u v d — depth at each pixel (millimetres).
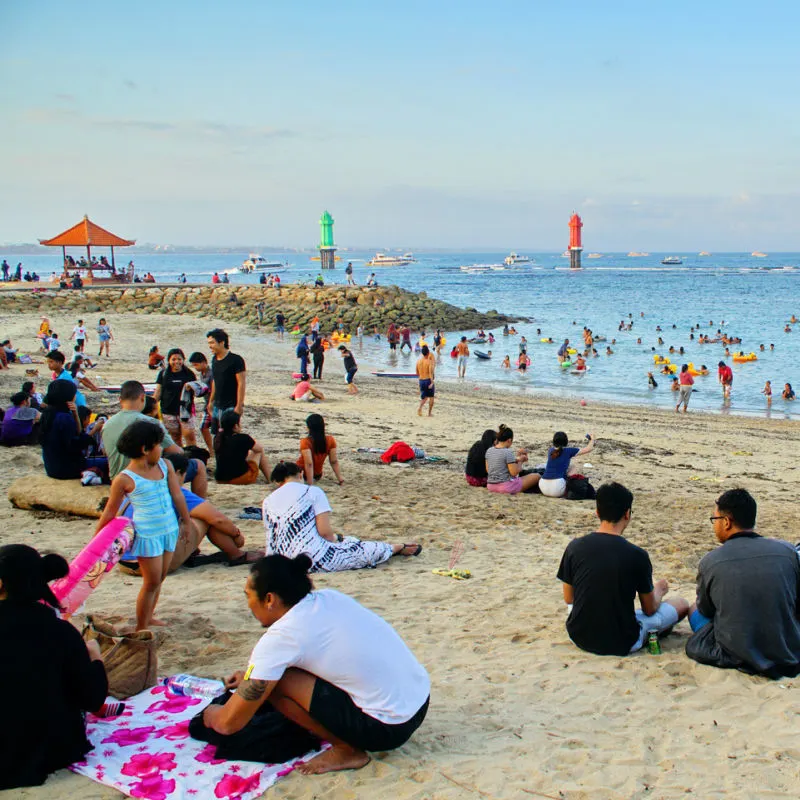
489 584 7297
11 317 43594
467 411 21734
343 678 3955
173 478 5656
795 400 27891
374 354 39688
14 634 3801
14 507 8891
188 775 3871
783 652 5137
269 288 58719
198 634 5773
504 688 5066
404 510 9984
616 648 5555
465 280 133750
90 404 16125
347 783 3914
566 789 3902
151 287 58781
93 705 4043
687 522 10336
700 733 4496
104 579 7070
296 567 4043
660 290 102562
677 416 23719
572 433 18562
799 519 10844
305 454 10758
